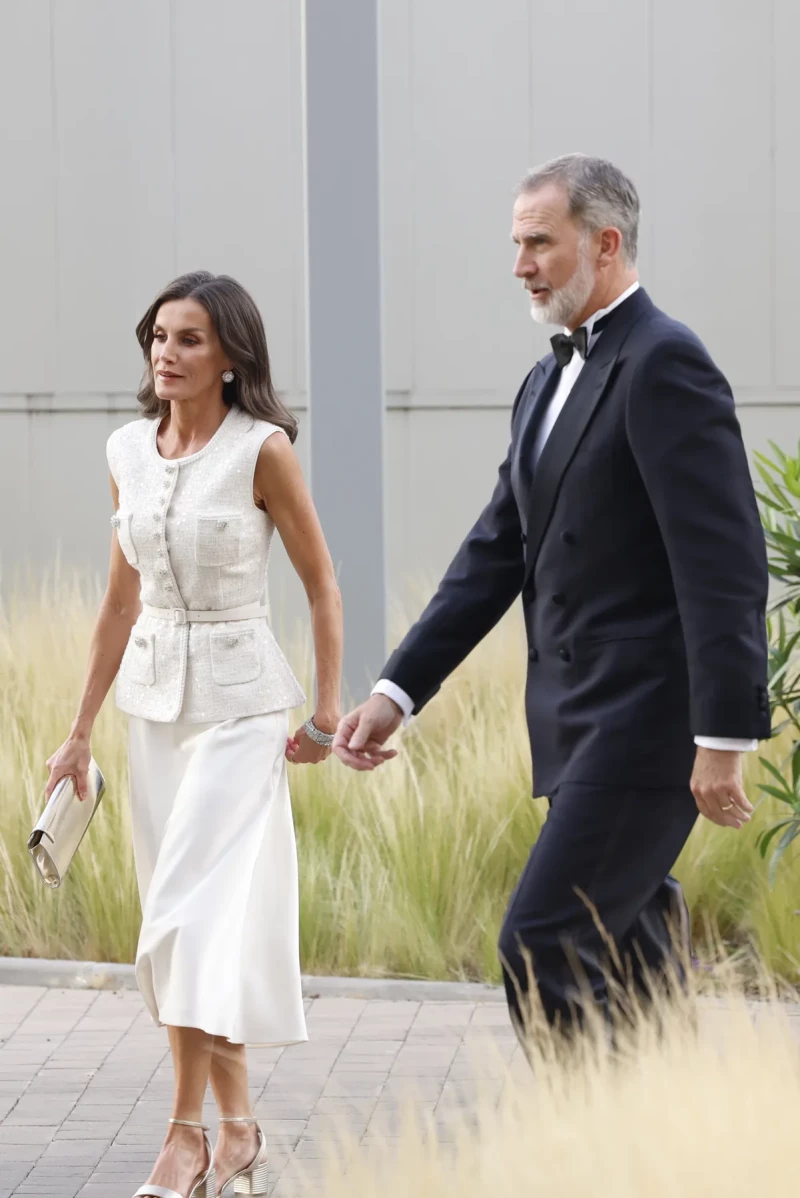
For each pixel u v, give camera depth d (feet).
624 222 24.66
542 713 25.26
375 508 48.73
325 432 48.83
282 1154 27.73
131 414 71.97
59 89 71.61
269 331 70.64
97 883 39.96
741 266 68.18
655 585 24.13
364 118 48.16
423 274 69.51
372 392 48.67
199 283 26.40
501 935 24.17
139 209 71.36
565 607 24.73
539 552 25.18
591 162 24.72
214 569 25.91
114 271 71.72
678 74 68.03
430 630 26.86
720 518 22.95
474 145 69.00
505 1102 24.06
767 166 67.82
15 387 72.59
